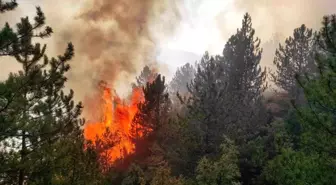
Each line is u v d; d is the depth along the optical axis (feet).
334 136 31.58
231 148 58.03
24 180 31.32
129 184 68.28
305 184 31.73
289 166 34.42
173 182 53.93
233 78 109.91
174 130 78.33
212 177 54.54
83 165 38.14
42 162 31.53
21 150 30.55
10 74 28.09
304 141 33.76
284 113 113.09
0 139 27.48
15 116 27.91
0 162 27.78
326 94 30.76
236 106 86.28
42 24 27.12
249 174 64.23
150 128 91.25
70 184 35.99
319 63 31.40
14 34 25.20
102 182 42.06
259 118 91.76
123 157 94.58
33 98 30.32
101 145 72.69
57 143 34.09
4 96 25.84
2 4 24.68
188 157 70.44
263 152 64.13
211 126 70.54
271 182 55.98
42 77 29.76
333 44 30.58
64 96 33.68
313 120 31.91
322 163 31.81
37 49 28.84
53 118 32.35
